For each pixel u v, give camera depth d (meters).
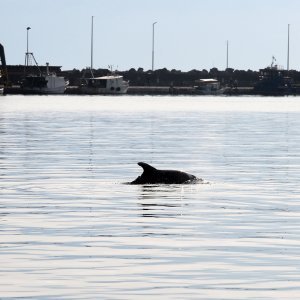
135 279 35.25
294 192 63.28
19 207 54.91
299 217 51.09
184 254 39.88
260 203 57.12
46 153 97.94
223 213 52.59
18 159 90.19
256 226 47.72
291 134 138.38
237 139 125.12
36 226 47.34
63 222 48.81
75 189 64.44
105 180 70.25
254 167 82.50
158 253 40.09
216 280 35.12
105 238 43.72
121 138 125.25
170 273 36.28
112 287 34.03
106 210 53.56
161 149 104.56
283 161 89.38
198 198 59.31
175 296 32.84
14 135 131.75
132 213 52.34
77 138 125.00
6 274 35.88
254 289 33.78
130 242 42.66
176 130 148.12
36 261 38.22
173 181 67.75
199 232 45.69
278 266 37.53
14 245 41.72
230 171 78.50
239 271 36.62
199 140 122.19
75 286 34.12
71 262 38.09
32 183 68.44
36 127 155.62
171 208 54.50
